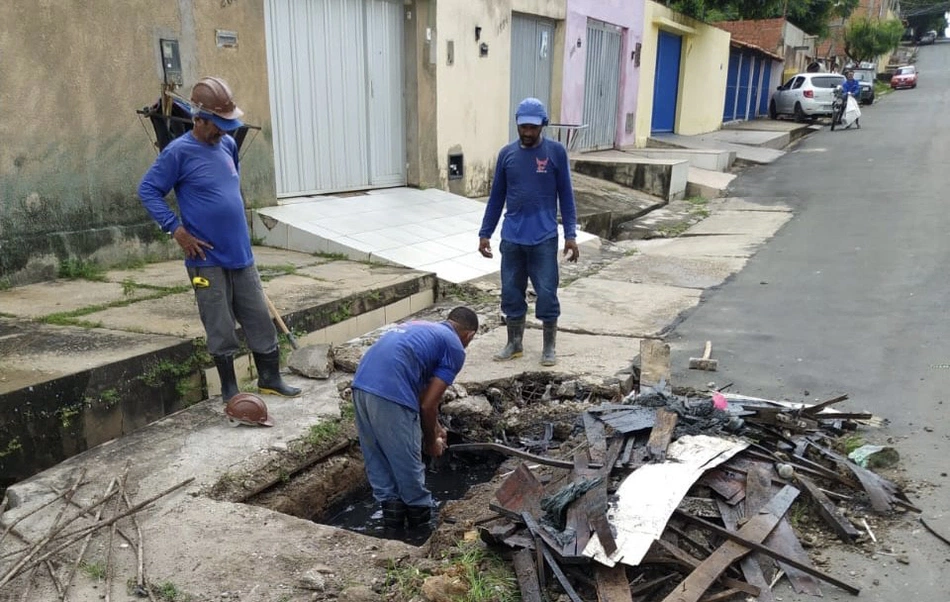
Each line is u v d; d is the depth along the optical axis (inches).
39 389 152.6
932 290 276.8
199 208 166.4
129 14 253.1
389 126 385.4
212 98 162.4
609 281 318.3
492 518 135.9
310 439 171.2
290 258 295.4
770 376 204.1
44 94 232.4
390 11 371.2
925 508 137.3
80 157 246.2
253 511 140.4
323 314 229.0
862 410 178.7
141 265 269.0
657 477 136.6
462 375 209.6
